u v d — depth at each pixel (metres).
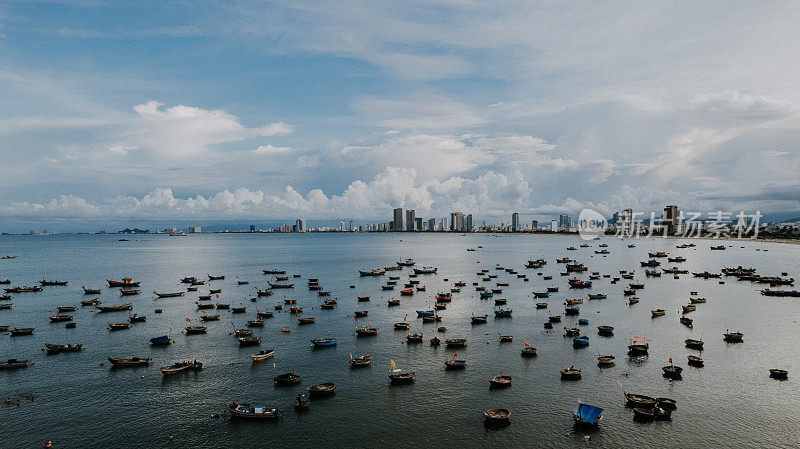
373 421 77.31
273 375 97.06
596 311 158.88
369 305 172.38
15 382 93.44
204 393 88.12
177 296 193.38
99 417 78.81
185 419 78.12
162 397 86.31
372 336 126.38
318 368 101.06
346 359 106.94
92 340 123.88
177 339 124.50
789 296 185.25
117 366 102.31
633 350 110.06
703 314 152.50
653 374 96.38
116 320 148.50
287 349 114.62
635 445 70.06
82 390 89.44
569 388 89.62
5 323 144.75
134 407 82.38
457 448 69.56
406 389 89.56
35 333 131.88
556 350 112.81
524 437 72.31
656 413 78.12
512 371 98.69
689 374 96.44
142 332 132.25
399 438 72.31
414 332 130.75
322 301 180.62
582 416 75.38
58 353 112.31
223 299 185.75
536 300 181.25
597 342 119.44
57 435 73.25
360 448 69.69
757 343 117.81
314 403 83.81
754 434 72.75
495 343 119.19
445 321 144.50
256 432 74.06
